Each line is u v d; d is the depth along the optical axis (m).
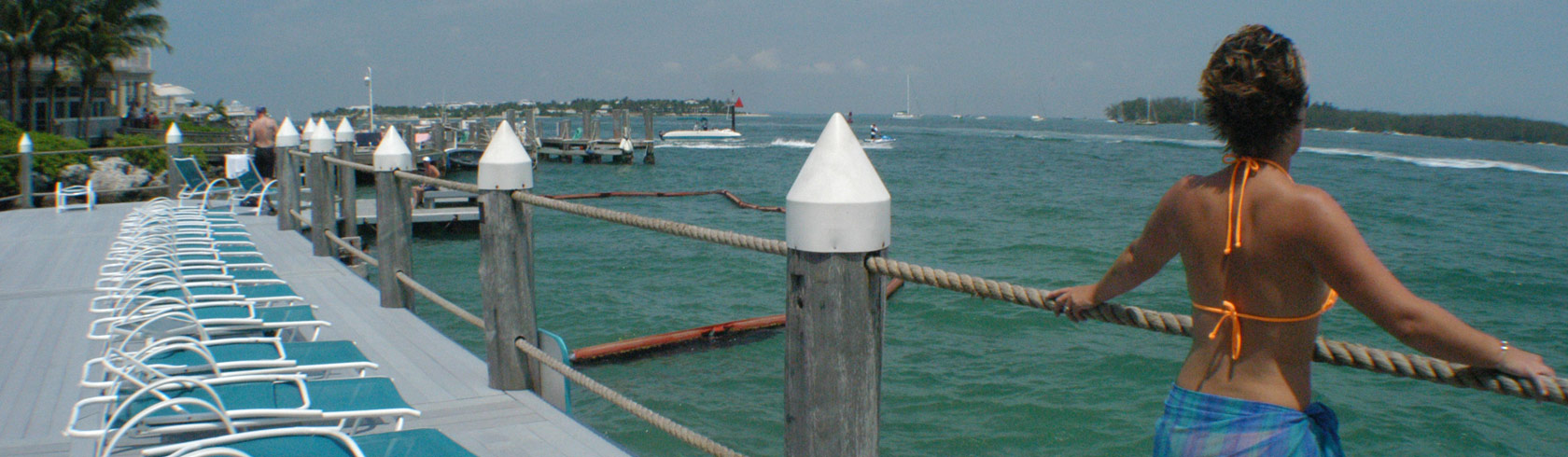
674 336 8.17
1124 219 21.25
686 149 53.38
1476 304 12.46
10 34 31.91
